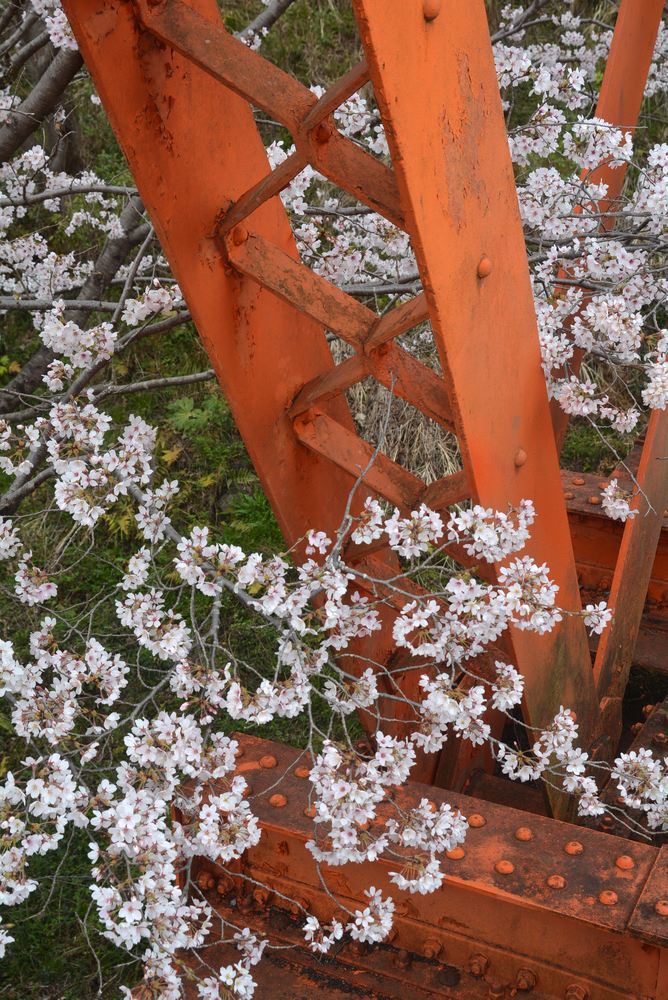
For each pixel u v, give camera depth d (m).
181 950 2.51
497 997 2.33
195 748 2.14
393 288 3.21
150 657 4.64
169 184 2.04
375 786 2.16
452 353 2.00
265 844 2.56
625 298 2.82
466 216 1.95
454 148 1.87
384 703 2.86
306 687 2.15
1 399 3.86
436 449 5.72
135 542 5.40
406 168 1.74
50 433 2.45
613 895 2.16
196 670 2.16
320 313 2.20
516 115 6.67
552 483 2.57
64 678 2.30
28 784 2.07
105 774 3.85
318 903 2.55
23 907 3.55
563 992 2.29
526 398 2.36
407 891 2.42
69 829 3.82
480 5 1.86
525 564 2.22
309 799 2.29
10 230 6.47
